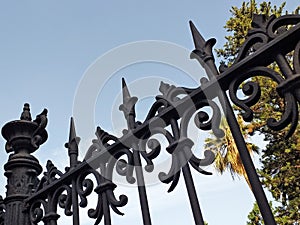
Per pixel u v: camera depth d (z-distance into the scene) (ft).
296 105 3.75
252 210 42.27
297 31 3.96
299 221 34.45
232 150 30.48
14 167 7.48
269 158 38.19
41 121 7.93
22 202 7.04
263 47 4.17
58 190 6.25
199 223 4.18
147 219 4.66
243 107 4.19
